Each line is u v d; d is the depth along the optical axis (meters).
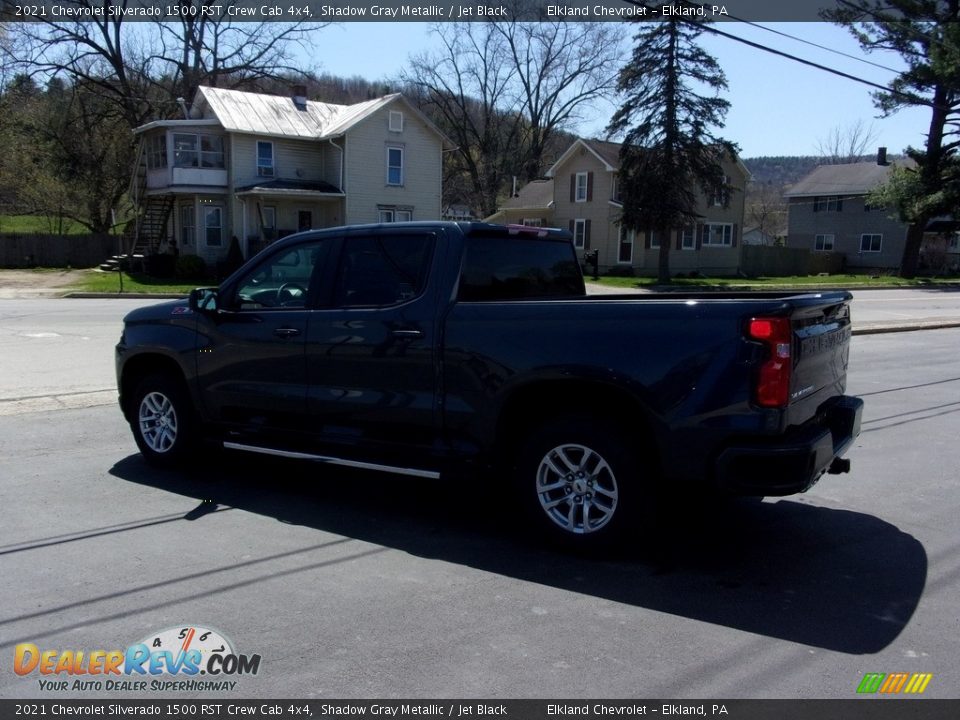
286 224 36.00
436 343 4.96
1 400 9.12
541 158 62.97
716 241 45.81
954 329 20.09
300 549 4.75
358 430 5.39
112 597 4.04
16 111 41.53
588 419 4.58
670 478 4.33
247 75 45.44
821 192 56.72
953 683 3.29
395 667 3.38
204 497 5.77
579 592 4.18
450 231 5.14
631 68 34.69
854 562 4.64
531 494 4.78
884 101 39.34
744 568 4.54
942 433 8.19
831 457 4.50
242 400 5.90
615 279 38.75
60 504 5.54
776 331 4.10
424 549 4.79
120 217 52.06
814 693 3.20
